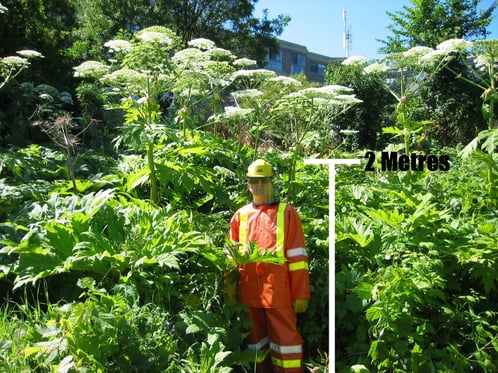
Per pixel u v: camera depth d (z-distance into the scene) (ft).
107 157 30.09
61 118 20.17
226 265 14.48
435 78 63.00
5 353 10.74
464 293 16.33
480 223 17.92
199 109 33.71
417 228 16.40
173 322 13.41
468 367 13.99
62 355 10.59
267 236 14.32
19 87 37.76
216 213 20.36
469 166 27.48
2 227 16.03
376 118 65.62
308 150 29.66
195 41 22.35
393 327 13.61
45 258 14.21
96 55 73.15
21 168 23.80
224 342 13.00
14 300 15.11
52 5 61.62
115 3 86.53
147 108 18.56
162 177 18.13
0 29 47.39
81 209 15.93
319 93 21.70
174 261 13.06
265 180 14.80
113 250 14.29
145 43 18.31
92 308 10.80
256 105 23.53
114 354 10.87
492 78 20.71
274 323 13.93
